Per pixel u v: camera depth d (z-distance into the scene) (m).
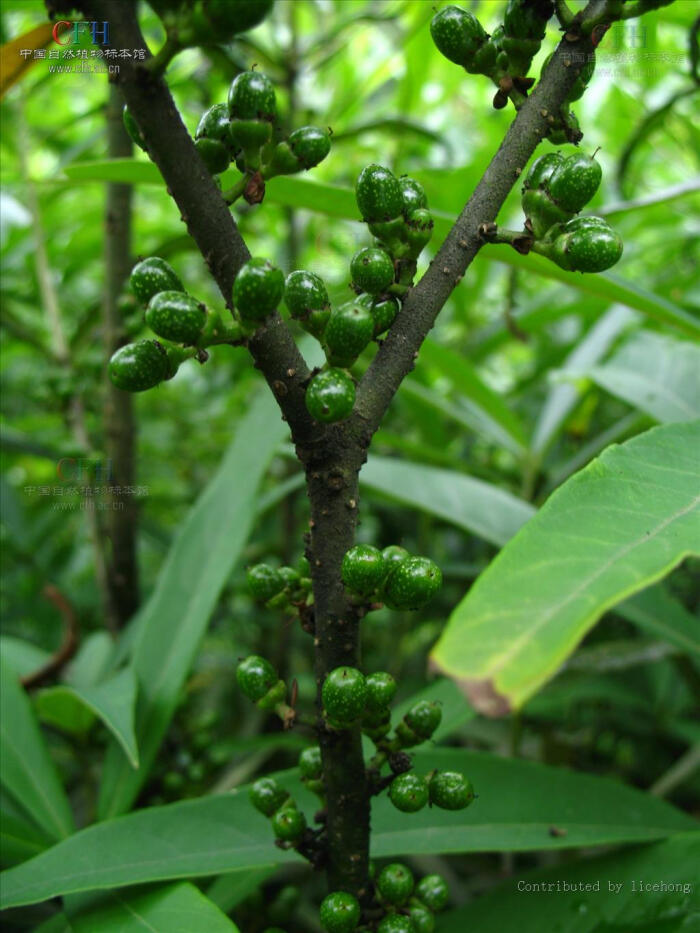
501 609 0.15
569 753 0.43
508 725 0.45
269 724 0.49
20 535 0.47
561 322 0.70
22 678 0.36
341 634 0.19
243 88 0.17
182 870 0.23
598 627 0.48
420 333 0.18
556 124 0.19
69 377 0.45
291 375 0.17
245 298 0.16
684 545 0.15
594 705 0.48
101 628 0.56
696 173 0.57
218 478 0.36
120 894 0.23
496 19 0.52
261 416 0.37
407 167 0.65
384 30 0.54
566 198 0.18
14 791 0.28
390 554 0.20
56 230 0.60
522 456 0.45
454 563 0.54
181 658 0.32
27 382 0.68
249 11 0.15
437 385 0.66
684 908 0.23
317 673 0.19
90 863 0.23
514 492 0.48
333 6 0.62
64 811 0.29
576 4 0.30
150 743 0.30
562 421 0.45
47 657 0.39
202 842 0.24
